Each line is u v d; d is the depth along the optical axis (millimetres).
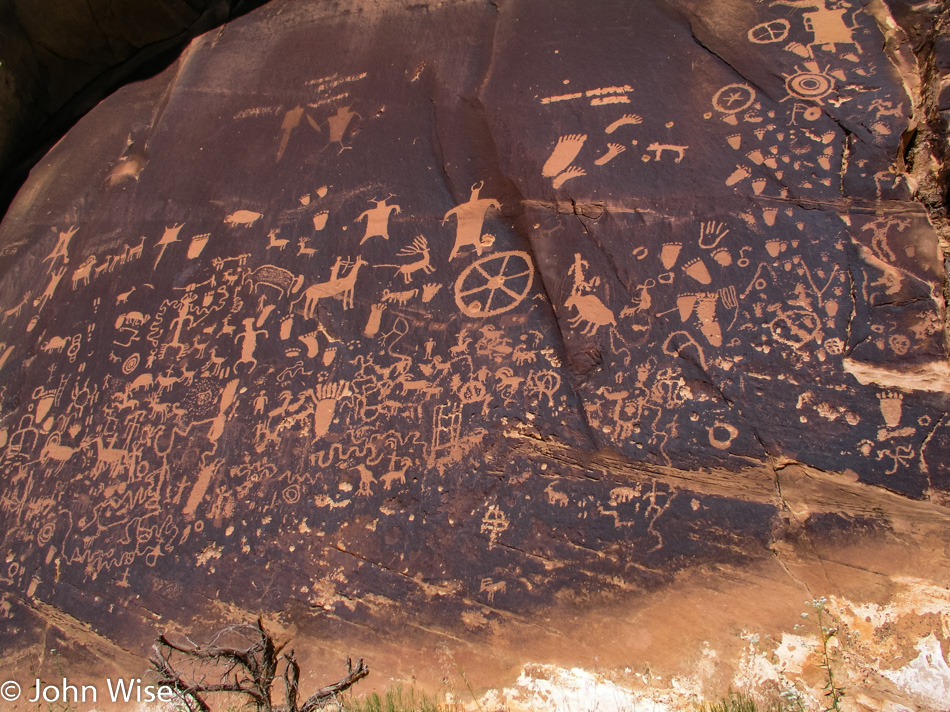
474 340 3023
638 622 2385
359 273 3385
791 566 2332
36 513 3357
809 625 2240
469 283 3174
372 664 2566
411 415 2947
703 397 2629
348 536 2795
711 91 3252
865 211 2787
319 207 3672
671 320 2797
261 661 2656
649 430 2635
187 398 3367
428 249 3330
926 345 2508
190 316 3615
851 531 2330
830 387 2533
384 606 2643
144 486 3217
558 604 2475
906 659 2137
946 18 3043
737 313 2736
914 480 2344
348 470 2918
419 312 3178
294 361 3256
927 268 2623
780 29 3297
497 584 2559
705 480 2510
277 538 2881
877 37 3131
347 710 2484
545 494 2639
